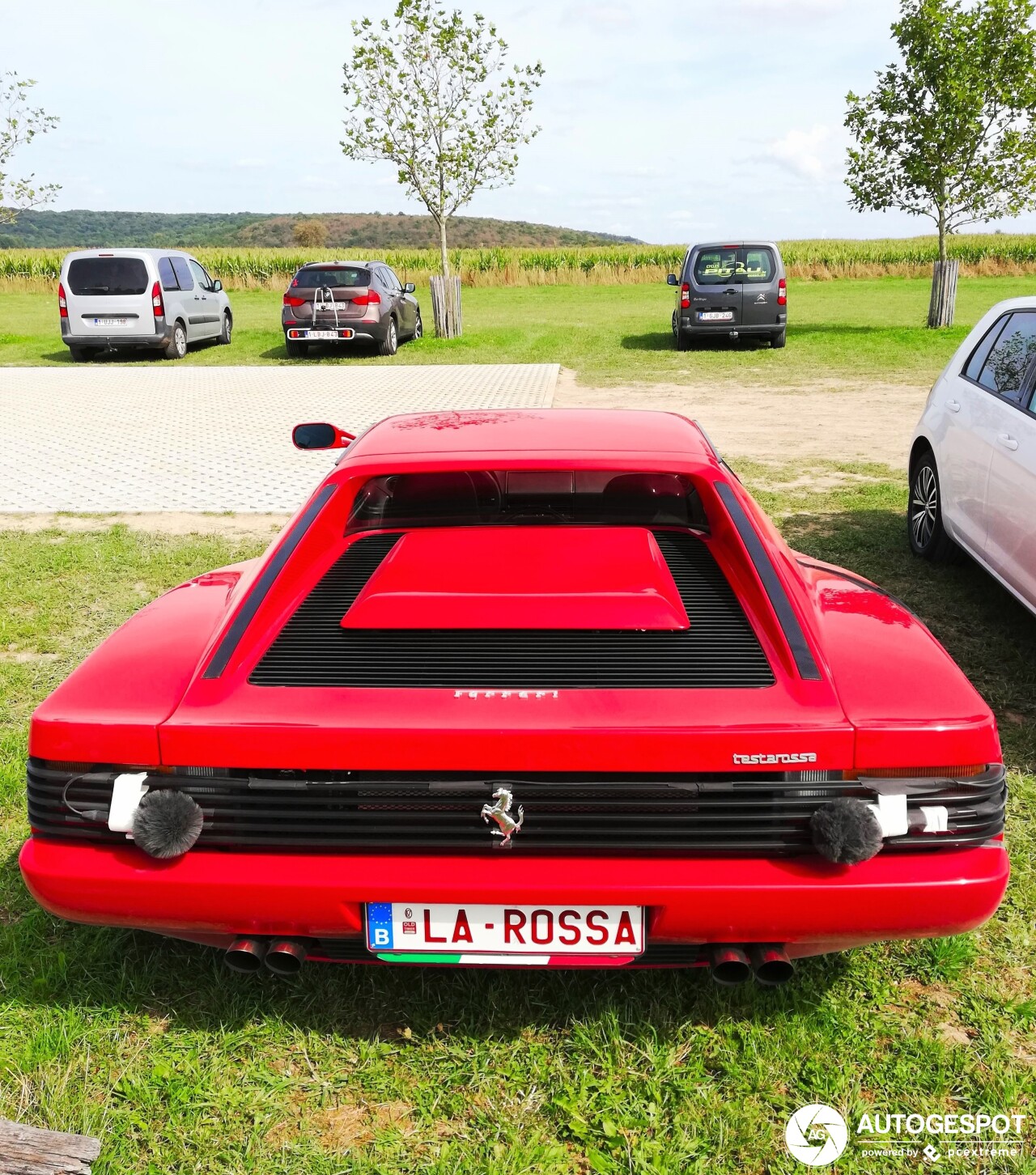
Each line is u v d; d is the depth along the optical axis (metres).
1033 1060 2.29
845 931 2.00
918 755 1.96
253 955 2.08
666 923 1.98
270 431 10.75
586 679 2.09
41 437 10.69
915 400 12.43
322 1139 2.09
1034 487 4.26
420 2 17.19
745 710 2.00
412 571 2.54
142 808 1.97
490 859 2.00
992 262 35.41
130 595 5.64
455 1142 2.08
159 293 16.83
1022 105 16.59
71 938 2.73
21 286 34.16
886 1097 2.19
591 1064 2.28
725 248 16.91
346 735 1.94
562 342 18.53
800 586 2.53
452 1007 2.45
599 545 2.68
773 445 9.78
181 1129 2.11
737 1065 2.26
